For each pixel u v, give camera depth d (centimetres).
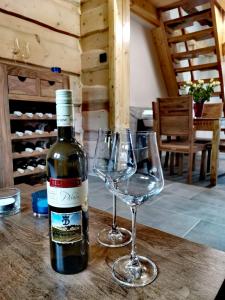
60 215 45
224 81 453
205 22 430
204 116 346
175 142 323
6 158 170
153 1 382
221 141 315
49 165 47
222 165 369
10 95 172
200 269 46
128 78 268
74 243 46
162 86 465
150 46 428
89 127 275
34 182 193
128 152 63
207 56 508
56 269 46
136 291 41
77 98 270
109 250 54
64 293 41
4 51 200
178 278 44
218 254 52
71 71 261
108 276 45
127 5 256
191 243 56
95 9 253
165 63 448
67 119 49
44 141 201
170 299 39
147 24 411
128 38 262
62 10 245
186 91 439
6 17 200
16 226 65
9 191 83
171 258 50
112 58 246
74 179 46
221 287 42
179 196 218
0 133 166
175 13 448
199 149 277
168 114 276
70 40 257
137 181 60
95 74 263
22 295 40
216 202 204
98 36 255
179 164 309
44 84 195
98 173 73
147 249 54
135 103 397
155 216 174
